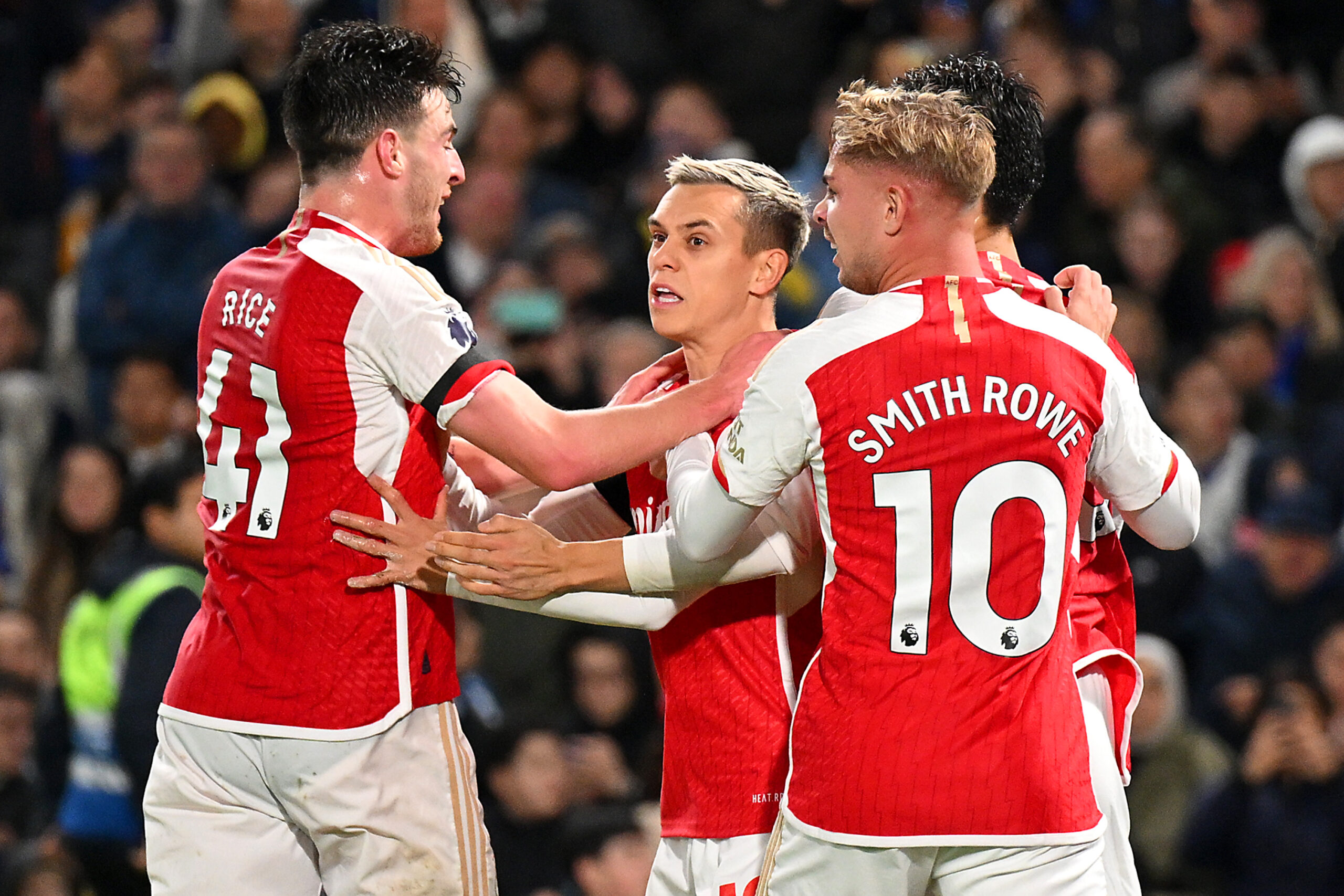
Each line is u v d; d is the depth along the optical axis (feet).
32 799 75.51
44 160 116.88
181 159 99.19
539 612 39.52
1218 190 110.63
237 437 38.58
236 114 109.60
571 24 120.26
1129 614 41.16
